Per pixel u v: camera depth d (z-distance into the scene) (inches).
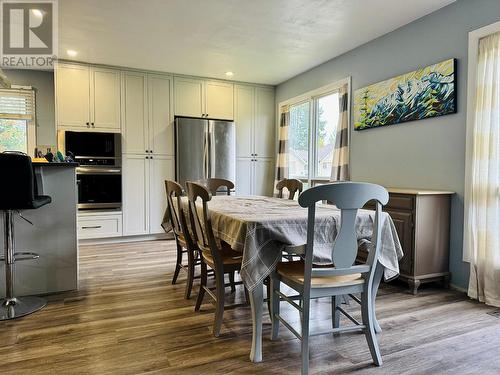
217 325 78.8
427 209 109.6
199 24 131.0
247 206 94.4
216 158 199.2
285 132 214.2
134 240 191.0
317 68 182.7
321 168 187.9
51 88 175.9
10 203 86.4
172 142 196.9
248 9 119.0
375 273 78.5
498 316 90.4
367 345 74.9
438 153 118.3
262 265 66.9
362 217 73.4
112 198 181.3
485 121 102.3
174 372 64.0
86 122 178.5
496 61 100.2
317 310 95.6
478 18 105.3
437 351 72.3
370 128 147.3
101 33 139.5
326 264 76.3
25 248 103.0
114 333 79.6
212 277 123.3
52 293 106.1
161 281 119.3
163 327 83.0
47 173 104.4
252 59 172.2
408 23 129.2
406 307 96.7
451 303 99.9
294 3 114.7
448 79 113.0
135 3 114.7
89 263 142.8
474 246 104.5
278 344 75.3
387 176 139.6
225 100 209.9
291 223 69.4
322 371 64.7
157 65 182.2
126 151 186.5
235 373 63.9
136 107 188.4
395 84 133.4
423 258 109.3
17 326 82.9
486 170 101.8
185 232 101.0
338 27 133.2
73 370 64.2
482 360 68.9
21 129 173.5
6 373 63.1
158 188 194.2
